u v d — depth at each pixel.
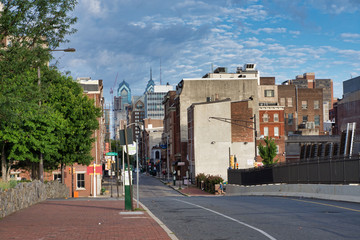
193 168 73.25
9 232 12.86
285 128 112.56
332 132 114.56
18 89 18.67
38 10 17.83
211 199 30.03
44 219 16.44
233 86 86.88
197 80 86.75
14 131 27.95
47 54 18.69
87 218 16.58
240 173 47.78
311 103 113.81
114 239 11.40
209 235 12.06
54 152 34.88
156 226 13.82
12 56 17.58
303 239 11.08
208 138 70.75
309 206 20.73
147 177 114.75
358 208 19.06
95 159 67.38
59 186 40.81
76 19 18.59
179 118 88.19
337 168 26.58
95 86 76.75
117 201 27.95
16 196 20.59
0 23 17.19
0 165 31.91
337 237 11.26
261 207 20.75
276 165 37.81
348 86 64.62
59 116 35.91
